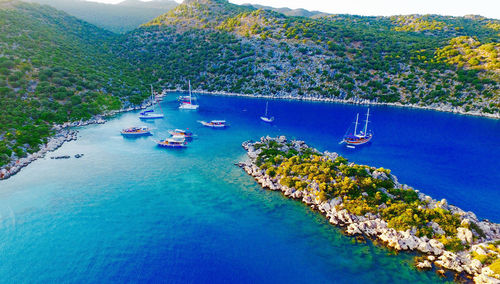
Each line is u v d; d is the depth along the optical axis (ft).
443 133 375.66
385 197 171.83
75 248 138.82
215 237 149.79
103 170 231.71
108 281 119.85
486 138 355.36
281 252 139.74
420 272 126.72
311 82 647.56
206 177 223.10
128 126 369.09
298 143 292.81
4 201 179.11
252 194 196.03
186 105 501.56
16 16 556.51
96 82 463.83
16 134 265.54
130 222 161.07
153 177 221.25
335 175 193.06
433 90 566.77
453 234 143.54
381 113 493.77
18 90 352.28
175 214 170.30
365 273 126.93
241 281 122.11
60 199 184.03
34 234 148.46
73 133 323.98
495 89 514.27
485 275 118.42
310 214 171.53
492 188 217.97
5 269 124.88
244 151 287.07
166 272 125.70
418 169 252.83
